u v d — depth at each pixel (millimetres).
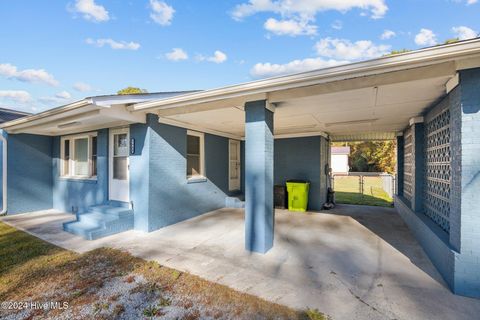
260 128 3941
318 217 6789
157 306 2547
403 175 7777
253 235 4074
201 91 3992
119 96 4617
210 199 7477
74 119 5227
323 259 3773
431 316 2352
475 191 2643
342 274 3260
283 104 4277
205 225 5859
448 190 3578
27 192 7246
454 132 2920
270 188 4164
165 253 4039
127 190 5762
